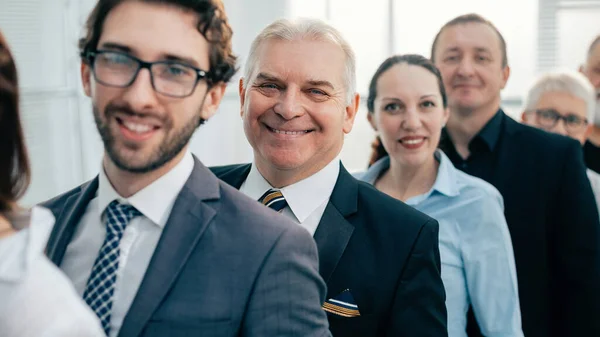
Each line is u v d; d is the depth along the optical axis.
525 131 2.88
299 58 1.83
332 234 1.86
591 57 3.98
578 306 2.70
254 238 1.40
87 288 1.39
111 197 1.44
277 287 1.38
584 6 6.62
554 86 3.44
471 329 2.46
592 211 2.73
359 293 1.82
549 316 2.75
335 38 1.89
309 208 1.91
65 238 1.48
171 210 1.41
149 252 1.40
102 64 1.33
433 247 1.86
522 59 6.63
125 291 1.38
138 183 1.42
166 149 1.35
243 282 1.36
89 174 6.36
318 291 1.46
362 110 6.39
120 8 1.34
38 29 6.04
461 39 2.90
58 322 1.04
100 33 1.34
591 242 2.70
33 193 5.80
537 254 2.74
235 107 6.57
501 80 2.93
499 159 2.84
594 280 2.69
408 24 6.42
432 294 1.82
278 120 1.86
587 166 3.85
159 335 1.32
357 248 1.85
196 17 1.35
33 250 1.08
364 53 6.46
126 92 1.31
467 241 2.39
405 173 2.54
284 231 1.42
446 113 2.56
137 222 1.42
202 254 1.38
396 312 1.80
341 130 1.92
